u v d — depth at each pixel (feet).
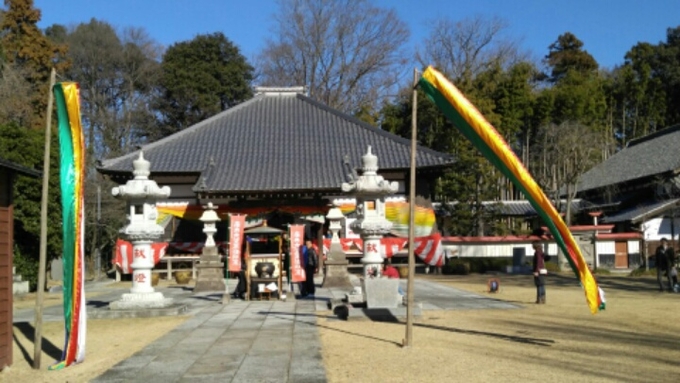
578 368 28.43
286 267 75.66
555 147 137.69
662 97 184.55
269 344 35.78
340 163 105.09
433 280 91.40
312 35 172.96
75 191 32.40
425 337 37.47
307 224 101.04
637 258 121.39
